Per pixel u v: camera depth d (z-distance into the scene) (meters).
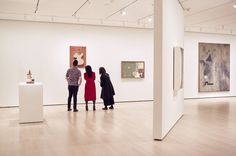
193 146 4.66
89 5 7.35
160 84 5.12
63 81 10.02
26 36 9.52
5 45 9.28
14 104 9.43
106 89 8.75
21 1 6.93
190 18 9.27
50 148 4.53
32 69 9.62
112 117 7.37
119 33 10.75
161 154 4.22
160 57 5.14
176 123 6.64
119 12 8.26
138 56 11.09
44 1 6.92
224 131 5.78
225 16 8.93
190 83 12.14
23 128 6.04
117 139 5.11
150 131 5.77
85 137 5.25
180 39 7.25
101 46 10.49
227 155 4.18
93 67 10.40
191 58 12.12
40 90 6.72
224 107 9.45
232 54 13.05
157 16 5.17
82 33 10.22
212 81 12.57
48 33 9.78
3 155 4.16
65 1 6.93
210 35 12.52
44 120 6.95
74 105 8.40
